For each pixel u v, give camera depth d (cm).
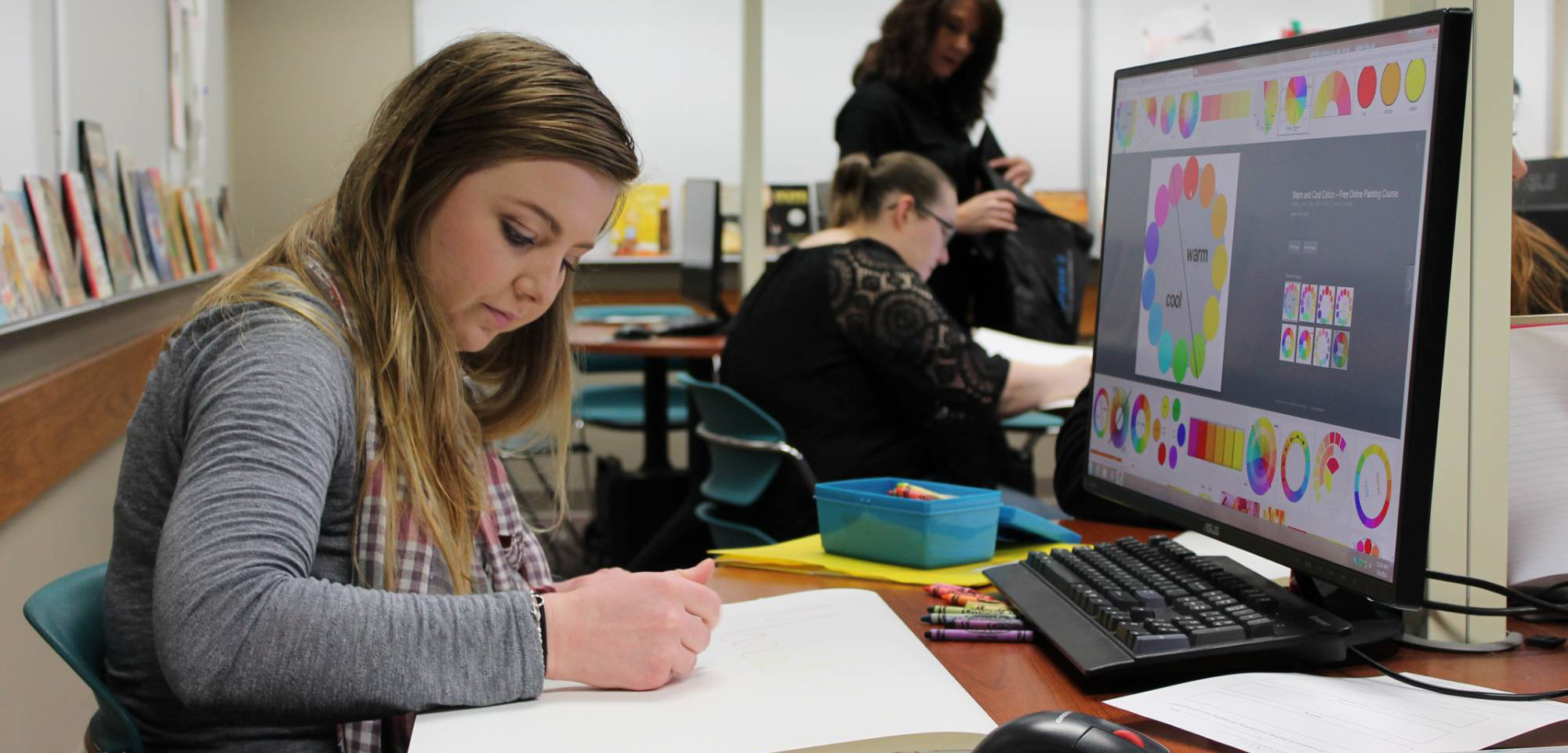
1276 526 88
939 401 221
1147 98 108
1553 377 99
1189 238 100
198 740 95
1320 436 84
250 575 79
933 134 318
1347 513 81
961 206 305
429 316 100
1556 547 99
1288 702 76
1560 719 72
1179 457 101
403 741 96
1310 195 85
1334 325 83
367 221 99
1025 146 553
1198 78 100
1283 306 88
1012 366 246
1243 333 93
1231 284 94
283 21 548
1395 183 78
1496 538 97
